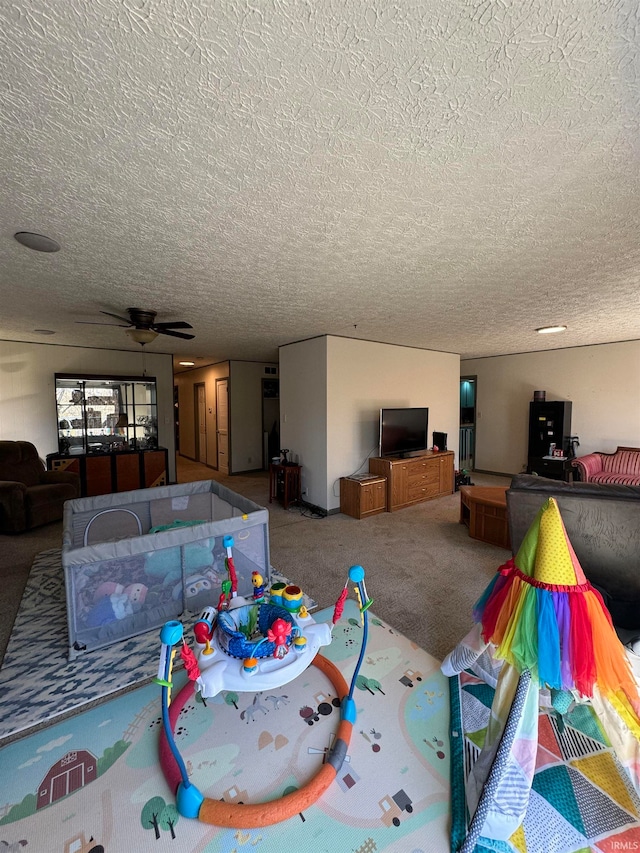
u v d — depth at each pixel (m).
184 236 1.94
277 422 8.17
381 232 1.91
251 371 7.73
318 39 0.87
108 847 1.16
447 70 0.96
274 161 1.33
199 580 2.46
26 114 1.08
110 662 2.02
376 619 2.40
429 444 6.08
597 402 5.79
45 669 1.97
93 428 5.97
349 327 4.32
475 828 1.12
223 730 1.60
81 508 2.99
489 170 1.40
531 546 1.42
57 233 1.89
